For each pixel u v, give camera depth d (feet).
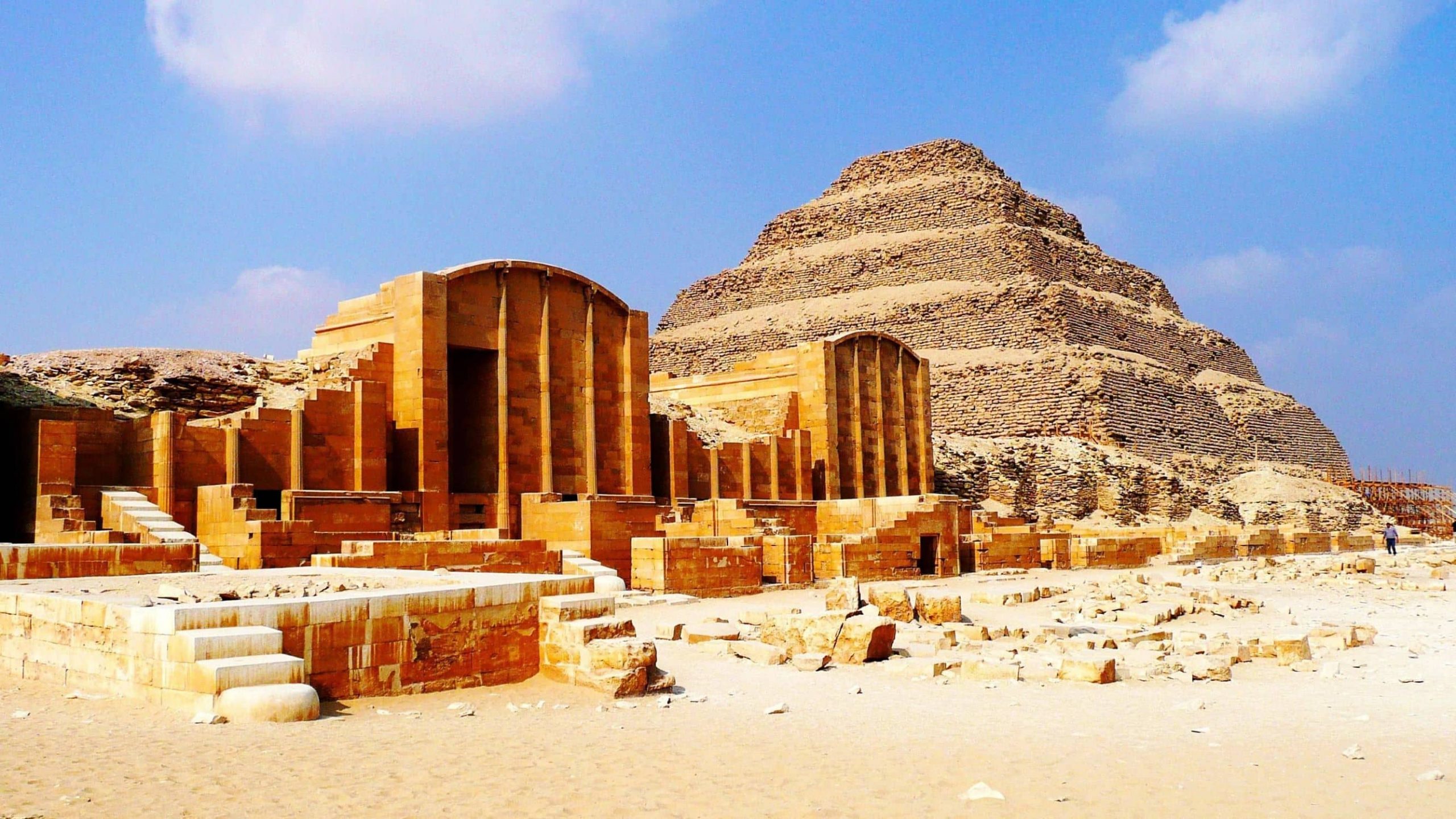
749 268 563.89
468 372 151.74
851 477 212.02
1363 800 37.68
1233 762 42.93
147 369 140.26
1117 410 383.04
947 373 410.93
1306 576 159.43
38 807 32.89
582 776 38.93
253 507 106.93
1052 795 37.68
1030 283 444.55
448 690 54.03
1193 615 103.14
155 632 46.75
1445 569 179.52
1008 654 72.74
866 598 93.76
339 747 41.47
